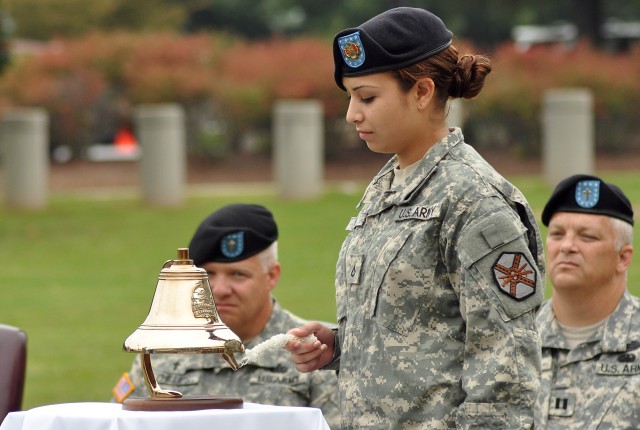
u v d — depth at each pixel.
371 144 9.70
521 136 63.59
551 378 13.64
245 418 9.05
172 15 95.38
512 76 63.75
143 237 44.34
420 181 9.52
